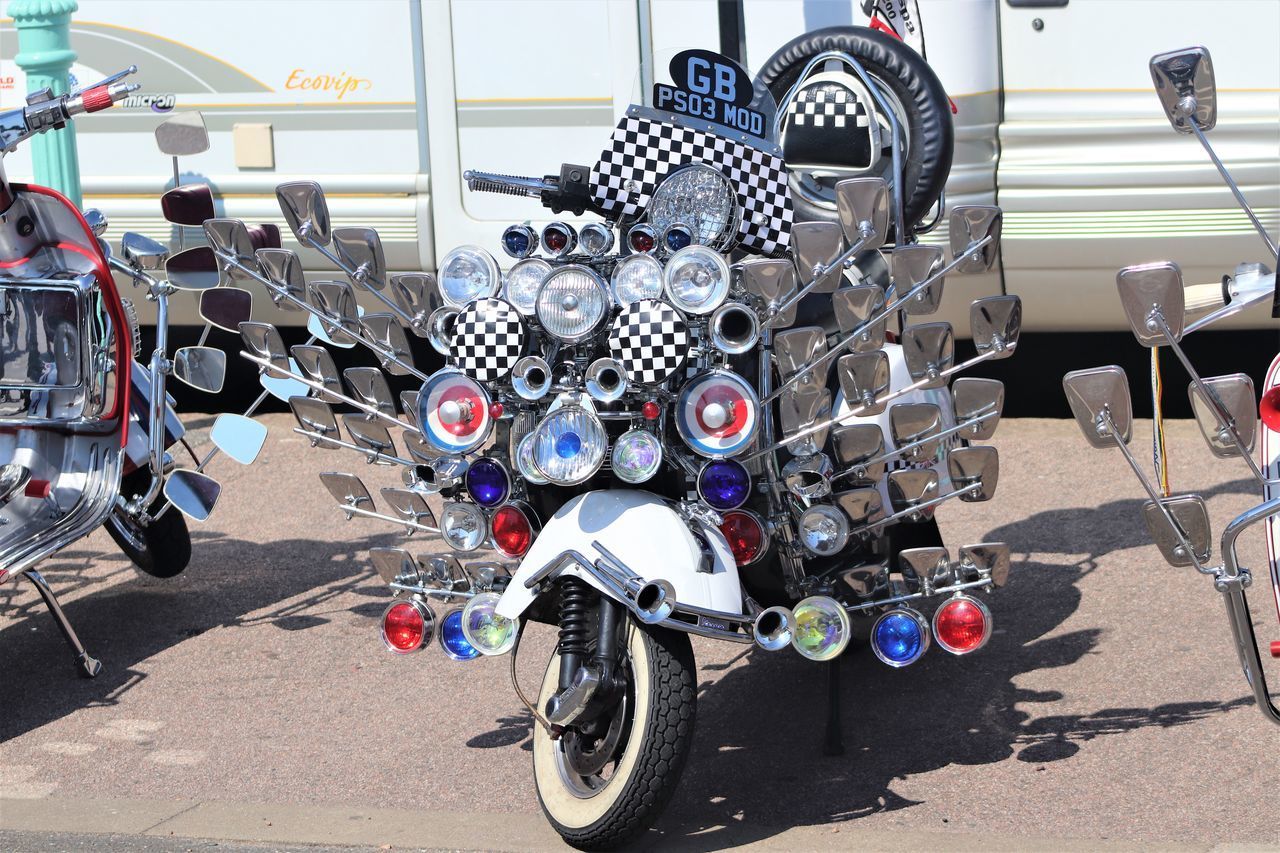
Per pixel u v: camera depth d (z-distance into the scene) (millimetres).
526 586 3586
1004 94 7008
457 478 3895
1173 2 6762
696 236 3779
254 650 5109
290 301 4180
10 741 4512
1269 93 6719
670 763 3424
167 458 5324
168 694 4801
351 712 4605
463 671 4871
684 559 3520
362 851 3721
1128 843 3514
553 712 3451
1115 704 4316
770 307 3639
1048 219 7008
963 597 3744
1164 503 3217
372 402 4129
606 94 7457
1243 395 3084
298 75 7777
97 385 4844
